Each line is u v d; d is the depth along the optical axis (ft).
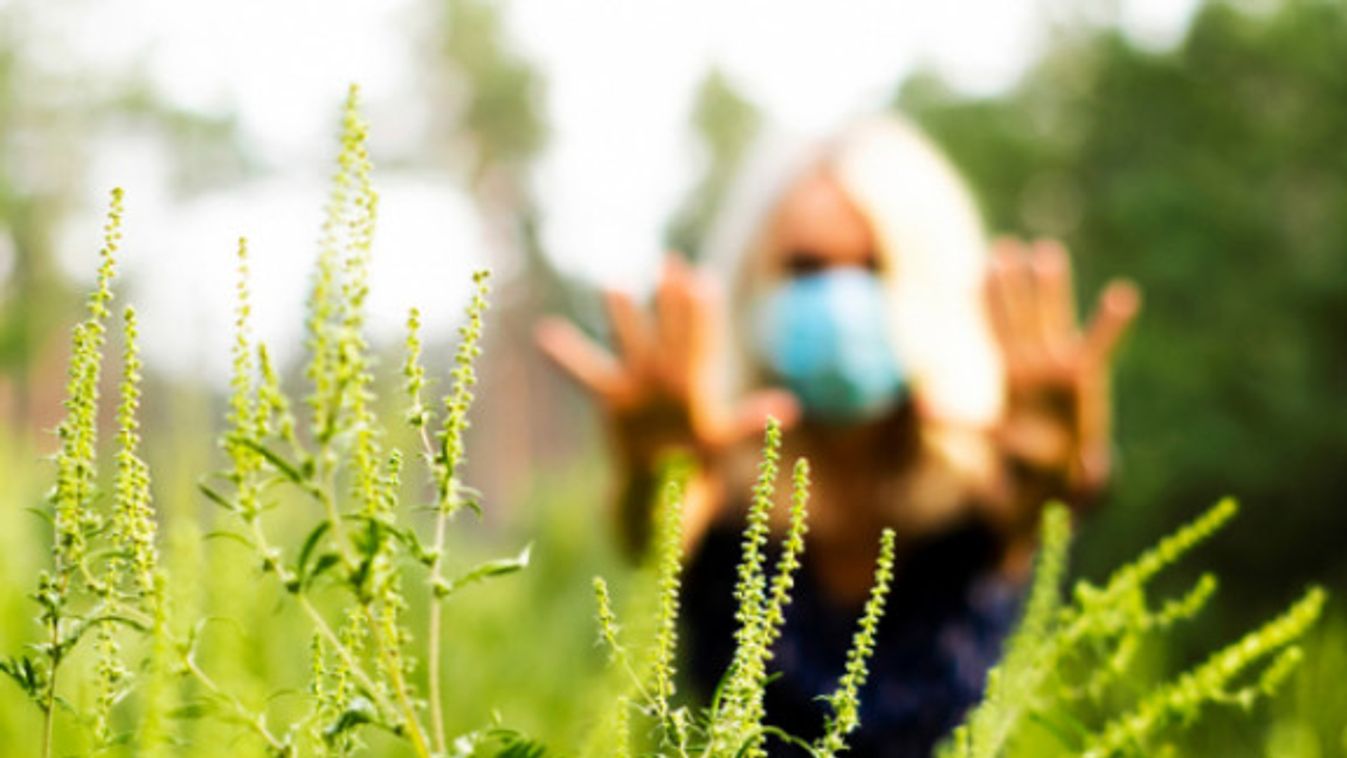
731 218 12.29
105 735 2.80
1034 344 10.72
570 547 23.82
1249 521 61.31
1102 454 10.91
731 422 10.92
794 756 10.16
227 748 3.03
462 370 2.65
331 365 2.54
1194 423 60.75
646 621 3.67
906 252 10.91
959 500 10.50
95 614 2.77
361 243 2.56
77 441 2.82
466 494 2.65
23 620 7.41
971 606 10.56
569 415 123.44
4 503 8.28
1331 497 61.11
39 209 87.40
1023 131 78.84
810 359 10.40
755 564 3.03
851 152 11.44
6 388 61.87
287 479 2.57
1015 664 4.31
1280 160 68.80
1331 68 69.00
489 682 12.76
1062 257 10.79
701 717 2.97
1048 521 4.99
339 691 2.81
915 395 10.48
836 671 10.23
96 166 93.30
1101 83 76.23
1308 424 61.00
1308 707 7.56
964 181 77.46
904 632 10.36
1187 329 65.05
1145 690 4.17
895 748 10.28
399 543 2.64
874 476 10.52
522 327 117.80
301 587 2.56
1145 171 71.15
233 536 2.56
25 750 5.96
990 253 11.80
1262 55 71.00
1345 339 65.21
